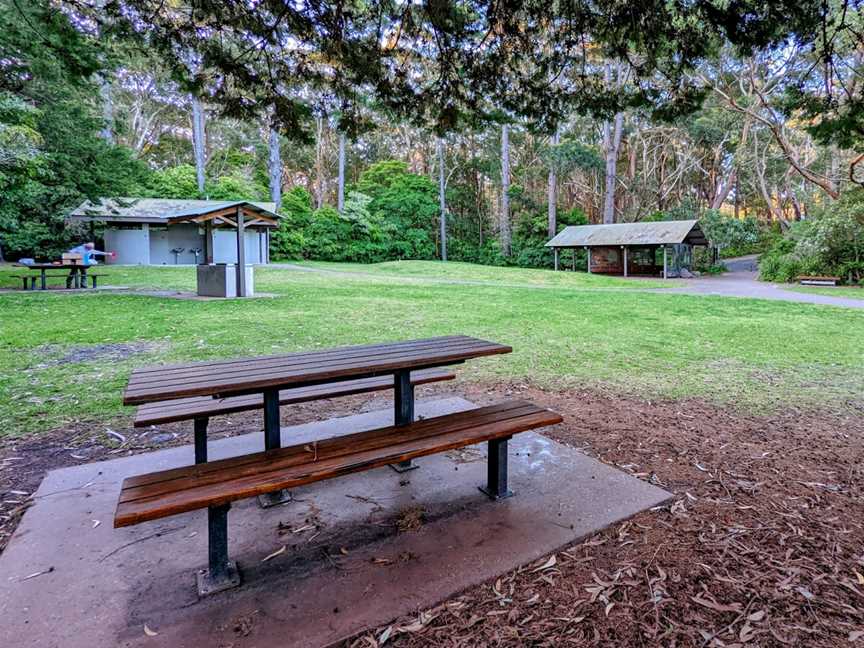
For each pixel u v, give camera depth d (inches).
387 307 434.3
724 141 1430.9
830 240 830.5
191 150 1823.3
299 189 1366.9
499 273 998.4
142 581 77.6
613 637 65.7
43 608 70.8
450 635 66.2
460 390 186.7
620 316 410.6
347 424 147.4
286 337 279.9
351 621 68.7
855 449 132.0
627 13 167.8
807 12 154.2
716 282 911.0
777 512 98.6
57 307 385.4
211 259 502.9
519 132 1475.1
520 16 175.3
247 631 66.8
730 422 153.8
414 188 1513.3
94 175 628.1
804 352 266.2
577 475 115.5
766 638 65.6
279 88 201.6
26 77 460.8
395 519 96.4
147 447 131.5
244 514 98.3
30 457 124.7
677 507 100.8
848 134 194.1
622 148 1665.8
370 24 181.9
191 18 175.3
